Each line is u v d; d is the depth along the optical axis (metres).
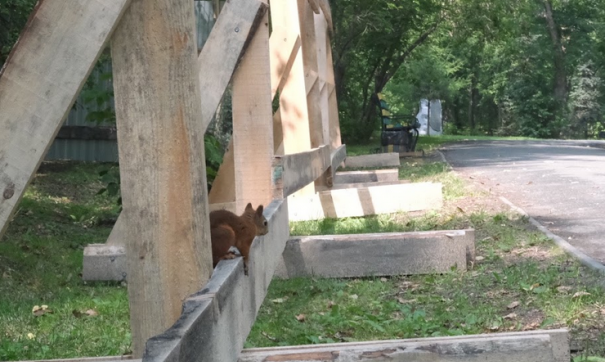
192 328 2.51
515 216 10.34
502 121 66.12
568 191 13.48
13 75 2.91
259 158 5.97
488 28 36.62
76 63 2.93
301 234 9.41
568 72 61.59
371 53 36.50
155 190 3.13
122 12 2.96
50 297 6.69
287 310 6.27
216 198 7.21
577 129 59.66
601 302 5.97
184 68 3.14
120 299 6.56
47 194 13.23
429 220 10.39
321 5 10.73
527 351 4.02
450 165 20.80
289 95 8.92
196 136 3.18
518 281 6.75
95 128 19.61
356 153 27.75
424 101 64.75
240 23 5.81
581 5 57.97
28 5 10.53
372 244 7.39
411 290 6.86
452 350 3.99
